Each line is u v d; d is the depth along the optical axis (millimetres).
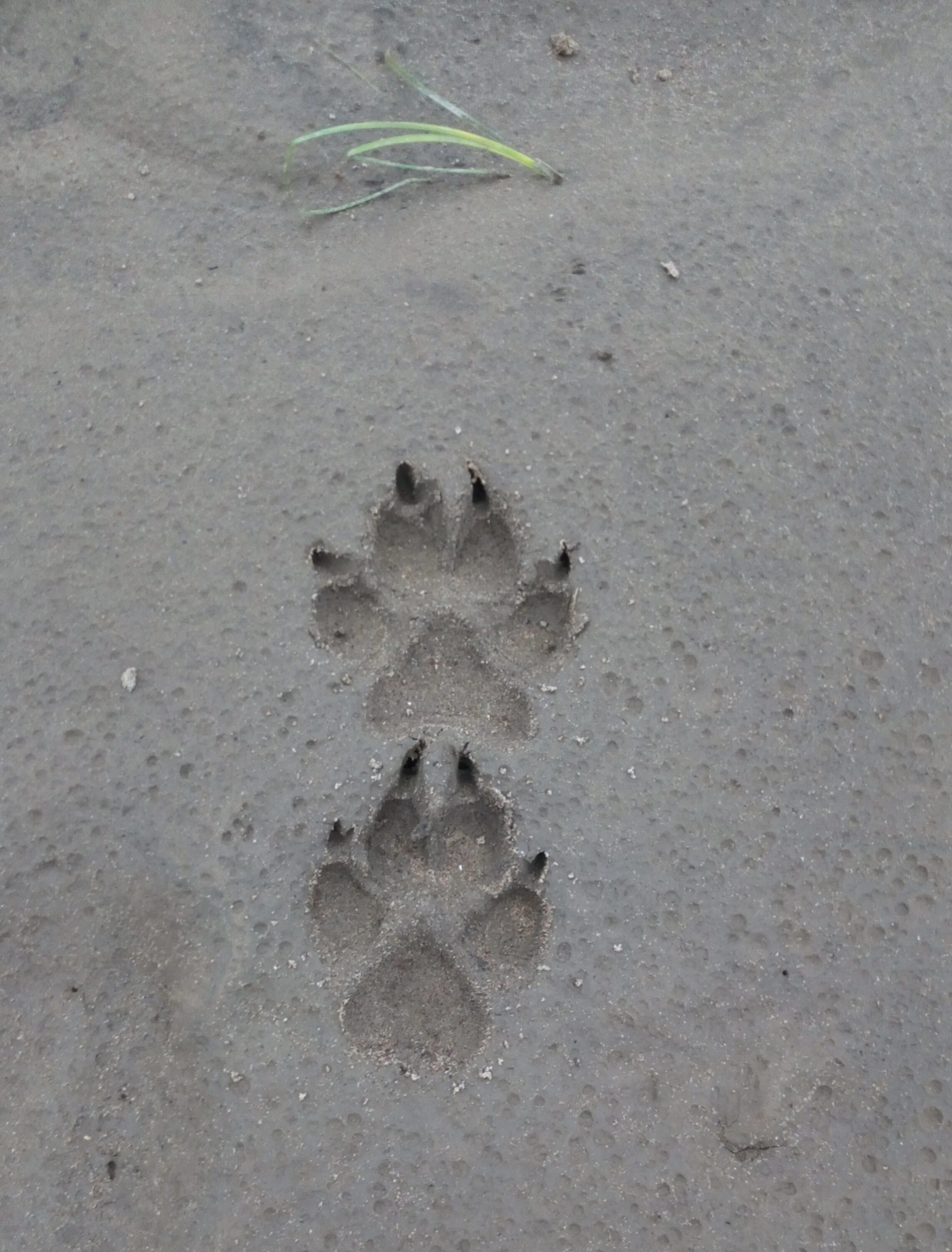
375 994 499
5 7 632
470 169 601
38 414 563
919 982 504
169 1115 490
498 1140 484
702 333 566
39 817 514
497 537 542
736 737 520
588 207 590
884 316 577
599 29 633
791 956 503
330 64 616
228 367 562
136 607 532
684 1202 481
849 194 600
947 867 515
